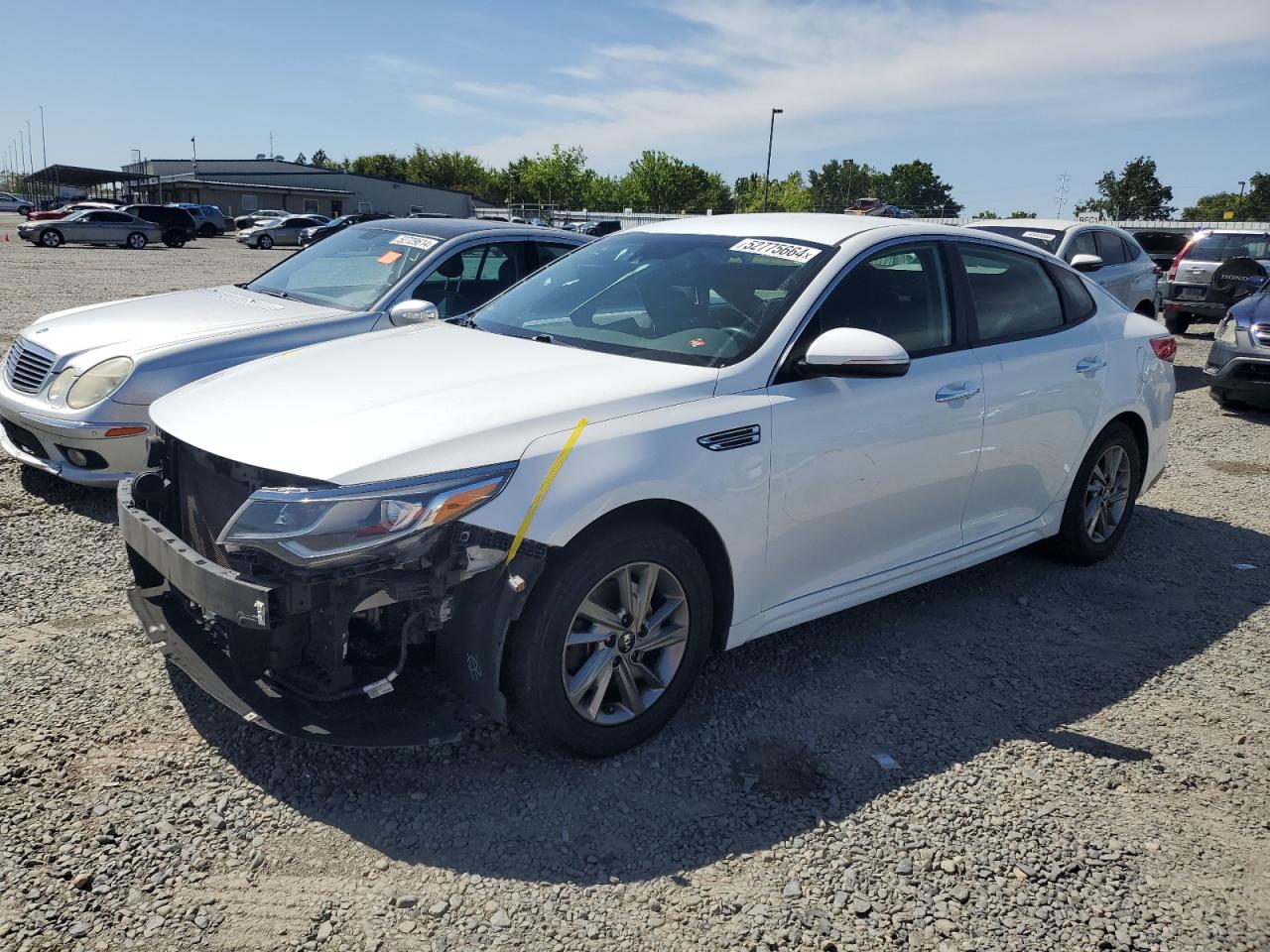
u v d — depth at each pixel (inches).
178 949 92.8
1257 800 123.6
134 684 139.6
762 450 131.2
